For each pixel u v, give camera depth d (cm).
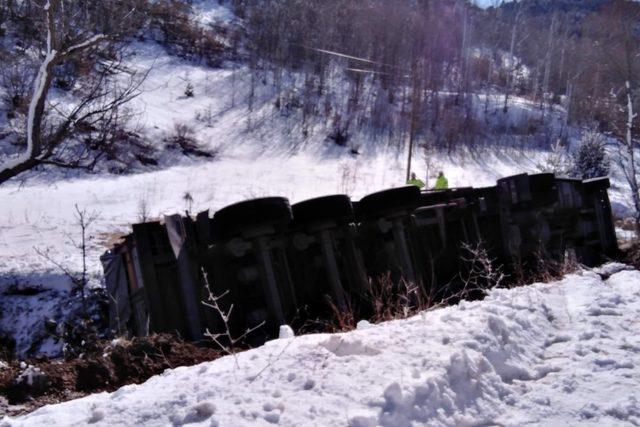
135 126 2648
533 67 6644
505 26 7331
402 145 3728
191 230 678
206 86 3809
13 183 1945
